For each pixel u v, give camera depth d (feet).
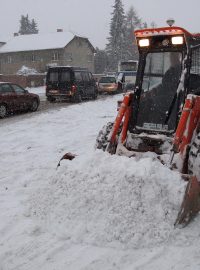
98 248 14.76
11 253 14.64
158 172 16.47
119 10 227.40
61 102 74.49
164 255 14.16
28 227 16.48
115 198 15.93
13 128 42.39
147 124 20.02
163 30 19.11
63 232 15.72
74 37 207.31
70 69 72.23
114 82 95.45
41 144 33.32
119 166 16.85
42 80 148.25
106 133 20.54
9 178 23.39
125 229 15.17
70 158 19.49
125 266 13.61
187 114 17.61
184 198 15.72
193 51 19.51
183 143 17.58
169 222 15.51
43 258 14.23
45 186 18.26
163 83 19.80
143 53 20.13
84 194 16.48
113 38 227.40
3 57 217.36
